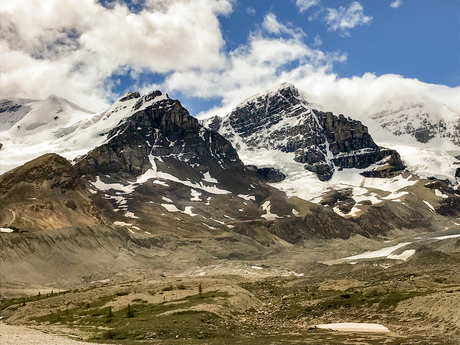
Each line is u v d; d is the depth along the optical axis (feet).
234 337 249.34
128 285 454.40
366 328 257.96
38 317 336.70
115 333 256.93
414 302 278.46
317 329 262.88
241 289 385.70
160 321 282.15
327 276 480.23
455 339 221.46
